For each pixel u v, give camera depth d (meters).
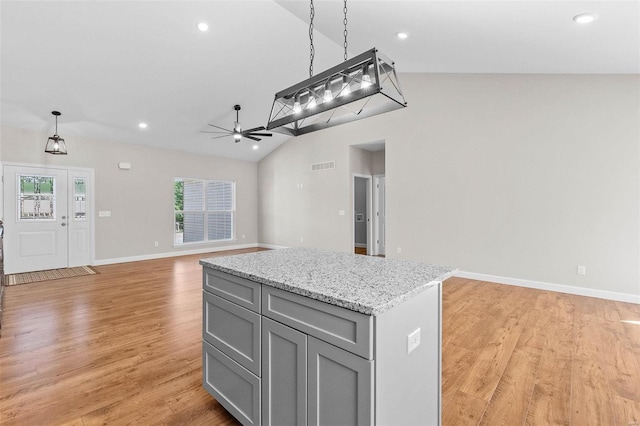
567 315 3.33
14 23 3.32
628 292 3.77
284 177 7.92
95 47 3.82
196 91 5.11
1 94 4.32
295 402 1.38
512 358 2.42
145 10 3.47
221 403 1.79
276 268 1.70
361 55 1.70
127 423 1.73
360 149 7.04
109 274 5.27
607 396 1.94
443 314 3.37
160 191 6.89
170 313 3.42
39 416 1.77
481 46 3.51
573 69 3.82
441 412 1.65
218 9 3.62
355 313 1.15
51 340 2.74
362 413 1.14
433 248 5.22
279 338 1.45
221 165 7.98
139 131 6.03
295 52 4.67
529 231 4.41
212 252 7.70
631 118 3.73
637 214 3.72
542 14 2.55
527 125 4.39
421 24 3.21
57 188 5.60
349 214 6.66
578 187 4.06
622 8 2.30
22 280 4.82
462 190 4.94
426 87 5.26
